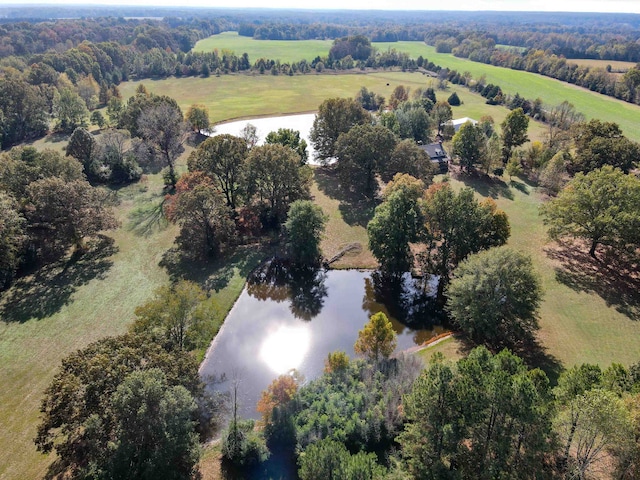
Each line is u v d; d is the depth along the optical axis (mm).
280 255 63875
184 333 40844
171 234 67000
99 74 173750
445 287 56188
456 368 27453
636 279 56781
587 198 57656
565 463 26453
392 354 43750
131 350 30969
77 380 28234
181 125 87625
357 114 97125
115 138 88000
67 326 47469
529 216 76000
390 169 83625
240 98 165500
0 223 50844
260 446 32094
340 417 34156
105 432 27172
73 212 57781
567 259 61844
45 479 31219
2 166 63594
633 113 138000
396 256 58156
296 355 47469
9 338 45312
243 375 44125
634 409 25188
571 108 116250
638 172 84500
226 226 61719
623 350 45062
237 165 69688
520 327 44000
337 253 65562
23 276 55688
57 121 120875
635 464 24750
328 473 26500
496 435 25328
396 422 33469
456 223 56188
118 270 57812
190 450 28375
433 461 26344
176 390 28312
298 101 161750
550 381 40781
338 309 55469
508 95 165625
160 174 90000
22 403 38062
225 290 55594
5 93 103625
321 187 88125
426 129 108375
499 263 44469
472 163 93812
